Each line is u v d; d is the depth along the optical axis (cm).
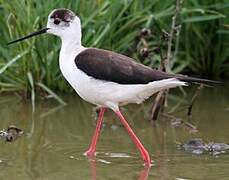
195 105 1248
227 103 1257
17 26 1246
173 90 1342
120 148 1024
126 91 965
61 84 1269
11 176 897
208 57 1366
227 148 1020
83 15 1269
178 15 1259
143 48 1202
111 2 1277
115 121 1163
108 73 961
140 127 1131
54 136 1075
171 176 904
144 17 1309
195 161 965
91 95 982
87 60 973
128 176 905
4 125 1120
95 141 1000
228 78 1377
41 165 942
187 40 1348
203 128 1120
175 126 1136
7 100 1252
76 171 922
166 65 1175
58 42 1254
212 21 1357
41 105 1232
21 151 1001
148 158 957
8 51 1269
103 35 1248
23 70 1247
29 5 1247
